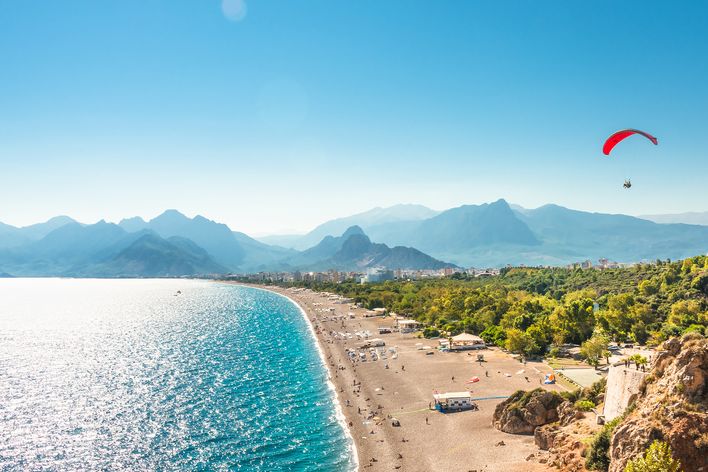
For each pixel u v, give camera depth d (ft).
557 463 253.24
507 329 636.89
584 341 590.14
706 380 200.85
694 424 190.60
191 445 335.88
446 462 294.05
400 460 304.09
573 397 326.03
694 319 566.36
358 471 294.05
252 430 362.53
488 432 333.01
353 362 579.07
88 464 307.17
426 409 393.29
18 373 556.10
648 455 171.22
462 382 460.55
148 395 456.04
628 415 225.35
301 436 349.82
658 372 225.97
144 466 304.50
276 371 548.72
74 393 464.65
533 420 320.50
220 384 494.18
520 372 480.64
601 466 223.92
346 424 371.56
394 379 488.44
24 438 348.38
